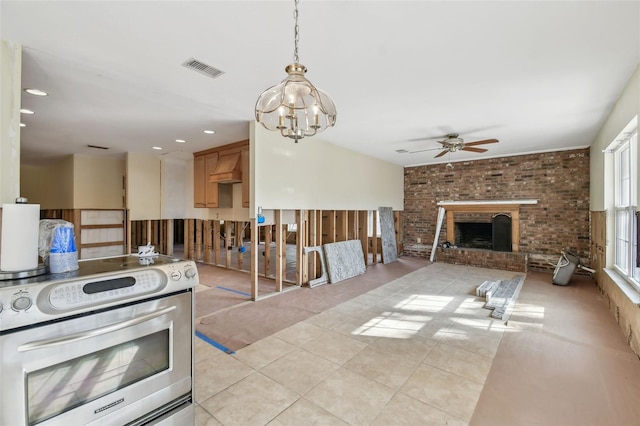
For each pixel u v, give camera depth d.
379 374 2.39
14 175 2.14
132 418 1.49
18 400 1.16
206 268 6.56
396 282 5.37
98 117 3.98
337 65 2.59
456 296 4.52
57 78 2.82
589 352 2.76
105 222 6.48
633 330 2.83
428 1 1.78
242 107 3.62
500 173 6.74
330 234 5.79
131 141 5.30
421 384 2.26
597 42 2.22
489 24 2.01
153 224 8.18
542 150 6.15
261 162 4.27
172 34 2.13
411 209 8.13
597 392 2.16
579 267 5.51
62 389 1.27
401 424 1.84
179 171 7.21
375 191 7.04
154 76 2.79
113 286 1.42
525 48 2.31
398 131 4.77
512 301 4.19
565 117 3.99
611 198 4.28
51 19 1.94
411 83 2.97
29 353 1.18
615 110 3.51
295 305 4.08
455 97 3.33
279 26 2.03
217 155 5.76
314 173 5.25
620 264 4.04
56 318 1.24
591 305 4.10
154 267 1.60
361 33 2.12
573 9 1.86
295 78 1.84
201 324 3.41
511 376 2.37
